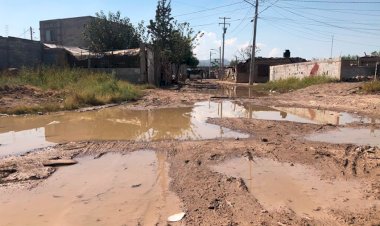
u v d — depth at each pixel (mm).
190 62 68812
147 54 33938
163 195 5723
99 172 6934
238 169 7066
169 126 11961
